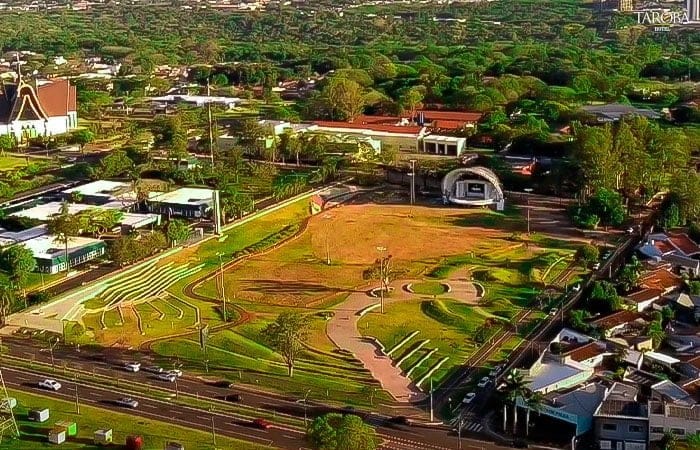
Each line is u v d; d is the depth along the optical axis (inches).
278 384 5812.0
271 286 7691.9
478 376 5930.1
